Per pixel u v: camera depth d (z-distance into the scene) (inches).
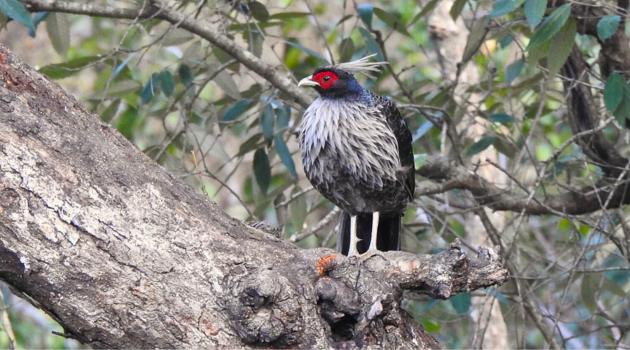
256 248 257.8
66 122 256.7
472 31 463.5
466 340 557.3
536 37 344.8
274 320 233.9
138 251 241.6
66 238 235.3
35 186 236.2
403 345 253.8
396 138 368.5
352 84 367.2
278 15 455.2
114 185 250.1
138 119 558.9
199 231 254.2
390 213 388.8
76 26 727.7
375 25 701.9
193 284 241.9
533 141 564.4
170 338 236.4
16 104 248.5
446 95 494.3
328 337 243.4
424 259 265.9
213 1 473.1
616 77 355.9
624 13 398.9
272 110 443.5
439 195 546.0
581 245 447.8
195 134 454.9
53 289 233.9
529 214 458.9
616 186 400.2
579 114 447.5
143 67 655.1
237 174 820.0
